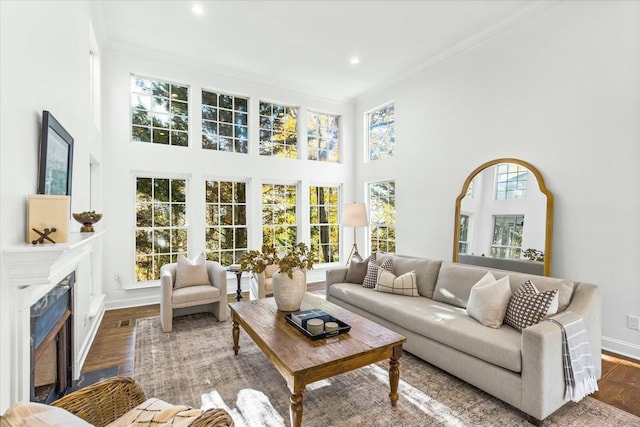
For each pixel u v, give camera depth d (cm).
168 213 482
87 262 303
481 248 404
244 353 287
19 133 142
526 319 224
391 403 209
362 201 641
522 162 364
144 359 275
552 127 342
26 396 139
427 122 494
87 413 128
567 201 330
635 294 284
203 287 373
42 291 157
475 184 417
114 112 436
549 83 344
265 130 571
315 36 415
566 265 329
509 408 205
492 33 397
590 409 204
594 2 309
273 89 569
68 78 231
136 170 453
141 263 461
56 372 204
